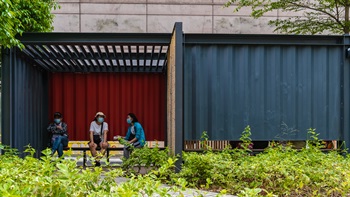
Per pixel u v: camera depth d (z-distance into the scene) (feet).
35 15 31.81
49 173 11.48
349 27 38.50
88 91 44.45
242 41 27.48
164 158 26.40
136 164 27.20
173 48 27.12
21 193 8.98
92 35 28.55
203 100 27.35
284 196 20.33
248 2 43.32
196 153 25.53
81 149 38.75
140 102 44.75
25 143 32.71
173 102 27.45
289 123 27.73
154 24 55.31
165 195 10.52
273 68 27.71
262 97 27.61
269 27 55.52
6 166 15.37
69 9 54.65
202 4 55.52
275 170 20.94
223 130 27.40
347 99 27.78
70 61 38.17
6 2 22.61
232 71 27.50
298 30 41.98
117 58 36.78
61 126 38.65
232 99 27.50
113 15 55.06
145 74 44.80
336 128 27.96
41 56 35.29
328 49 27.91
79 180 10.11
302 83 27.84
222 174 22.95
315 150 25.26
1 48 27.71
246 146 26.30
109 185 10.69
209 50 27.40
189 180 23.38
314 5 41.75
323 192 20.30
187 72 27.35
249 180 22.54
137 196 9.63
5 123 28.09
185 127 27.25
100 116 37.86
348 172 19.04
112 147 42.32
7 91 28.17
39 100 39.45
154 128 44.80
